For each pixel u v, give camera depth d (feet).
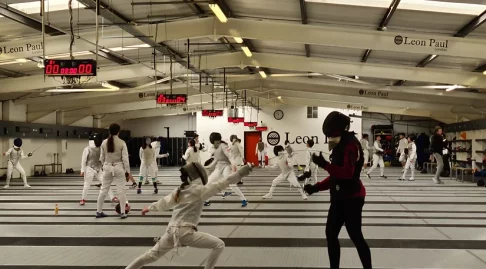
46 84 61.57
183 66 60.34
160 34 44.14
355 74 59.06
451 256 21.25
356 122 113.09
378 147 70.59
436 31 41.39
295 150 115.24
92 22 42.14
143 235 26.23
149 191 52.06
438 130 60.39
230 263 19.88
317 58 59.93
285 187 56.44
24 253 22.03
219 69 76.48
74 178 76.33
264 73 74.69
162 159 124.67
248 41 54.29
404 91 76.69
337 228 16.26
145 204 40.24
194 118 126.93
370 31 42.52
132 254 21.75
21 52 44.24
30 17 38.96
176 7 40.75
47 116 91.30
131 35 44.09
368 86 78.84
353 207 15.96
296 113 115.55
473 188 54.13
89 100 86.28
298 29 43.73
